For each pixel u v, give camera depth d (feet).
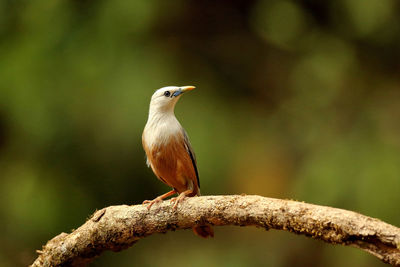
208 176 45.88
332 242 18.03
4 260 42.68
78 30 47.06
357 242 17.44
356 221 17.44
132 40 47.67
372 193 43.73
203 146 46.26
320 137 50.83
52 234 44.04
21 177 44.73
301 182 46.96
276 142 51.80
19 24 47.85
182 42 53.52
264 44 57.67
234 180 47.75
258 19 57.67
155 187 46.73
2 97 44.55
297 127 52.75
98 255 22.94
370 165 45.42
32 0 47.93
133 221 21.70
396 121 49.75
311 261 48.60
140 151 45.27
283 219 18.86
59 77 45.37
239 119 51.03
